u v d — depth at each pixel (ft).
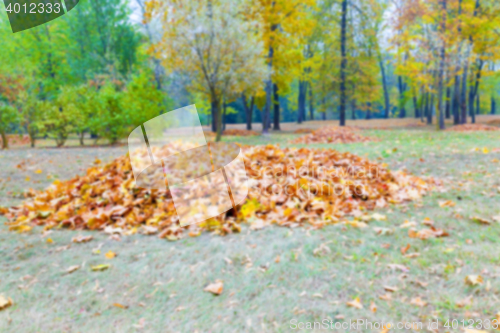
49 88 67.15
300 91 92.53
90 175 15.65
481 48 56.29
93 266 8.46
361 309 6.30
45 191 15.30
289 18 52.85
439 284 7.00
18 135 43.86
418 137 39.75
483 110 123.44
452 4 51.67
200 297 6.98
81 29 70.03
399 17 53.93
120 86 63.41
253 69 38.40
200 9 34.60
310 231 10.18
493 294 6.46
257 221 11.02
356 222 10.57
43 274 8.07
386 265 7.88
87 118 43.52
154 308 6.66
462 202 12.59
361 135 43.16
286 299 6.73
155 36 39.81
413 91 78.84
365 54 81.25
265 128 57.82
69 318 6.34
